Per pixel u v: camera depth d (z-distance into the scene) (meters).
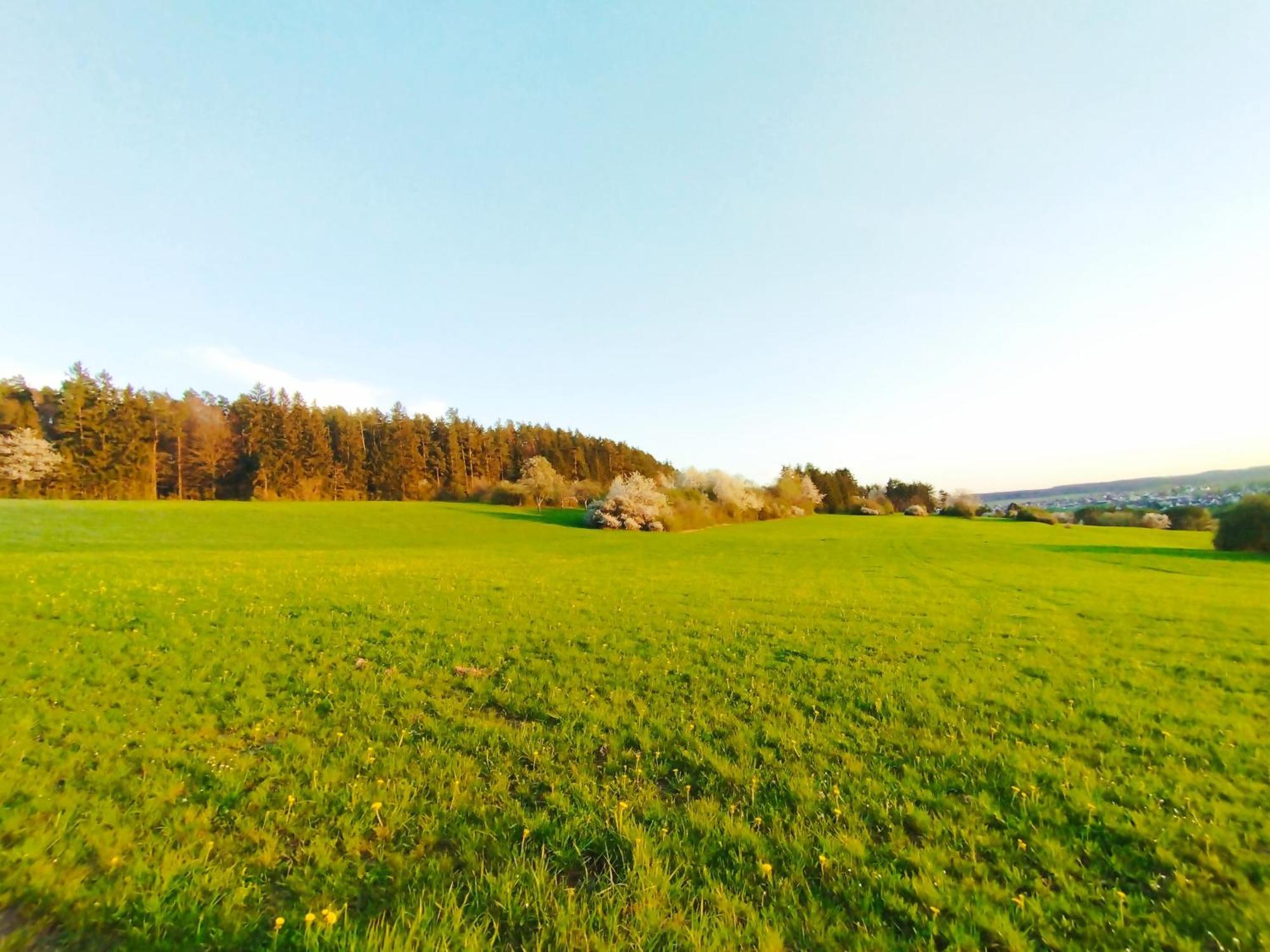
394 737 7.66
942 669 11.84
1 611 13.38
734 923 4.28
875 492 141.00
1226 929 4.30
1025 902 4.59
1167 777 6.91
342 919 4.20
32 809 5.39
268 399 102.31
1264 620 18.55
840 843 5.36
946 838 5.55
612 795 6.22
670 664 11.84
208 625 13.41
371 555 37.62
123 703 8.38
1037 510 103.88
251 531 52.81
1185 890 4.76
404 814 5.67
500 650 12.52
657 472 153.50
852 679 11.05
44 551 31.67
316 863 4.86
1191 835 5.58
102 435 79.62
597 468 139.38
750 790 6.43
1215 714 9.25
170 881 4.47
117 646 11.17
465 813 5.74
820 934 4.23
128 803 5.64
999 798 6.38
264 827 5.34
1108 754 7.63
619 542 56.41
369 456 109.94
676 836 5.42
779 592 23.86
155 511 60.59
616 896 4.55
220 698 8.78
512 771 6.78
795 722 8.63
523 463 122.38
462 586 22.12
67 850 4.77
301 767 6.62
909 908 4.51
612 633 14.59
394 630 14.00
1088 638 15.45
